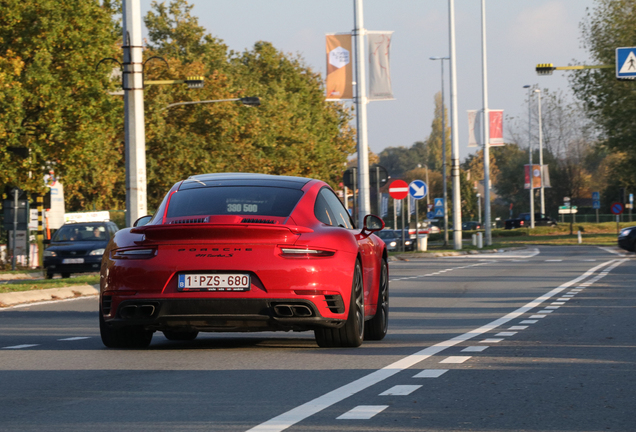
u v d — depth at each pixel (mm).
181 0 116062
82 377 14891
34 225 76062
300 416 11461
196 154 100250
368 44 59000
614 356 17594
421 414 11633
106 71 71250
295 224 17781
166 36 116438
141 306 17344
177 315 17203
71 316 29016
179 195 18938
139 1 42594
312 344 19922
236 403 12414
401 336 21953
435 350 18594
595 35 106625
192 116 101000
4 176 68625
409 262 74438
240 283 17062
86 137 70062
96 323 26312
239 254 17109
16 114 66438
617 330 22984
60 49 70688
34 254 75688
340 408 12031
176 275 17188
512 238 158250
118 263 17656
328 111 150625
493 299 35000
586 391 13453
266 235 17234
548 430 10672
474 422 11133
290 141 124875
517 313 28609
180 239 17375
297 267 17156
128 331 18906
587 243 125500
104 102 71188
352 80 57281
